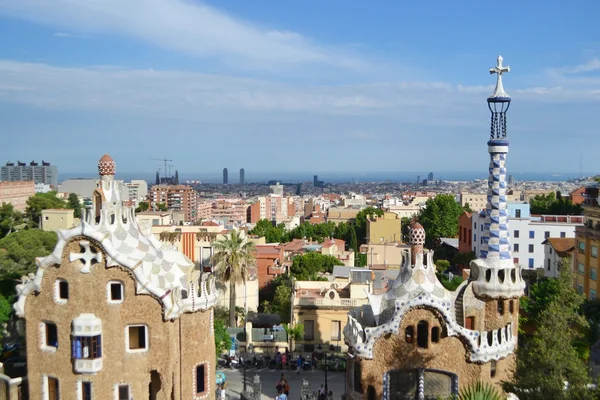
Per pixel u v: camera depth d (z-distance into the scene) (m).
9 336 63.81
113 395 45.41
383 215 173.25
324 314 74.62
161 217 117.19
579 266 97.44
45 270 45.88
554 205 168.38
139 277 45.09
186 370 48.16
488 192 53.16
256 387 57.38
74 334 44.47
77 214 162.12
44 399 46.81
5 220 127.88
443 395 48.50
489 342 51.59
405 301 48.44
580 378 38.25
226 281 81.31
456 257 137.00
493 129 52.88
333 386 62.19
